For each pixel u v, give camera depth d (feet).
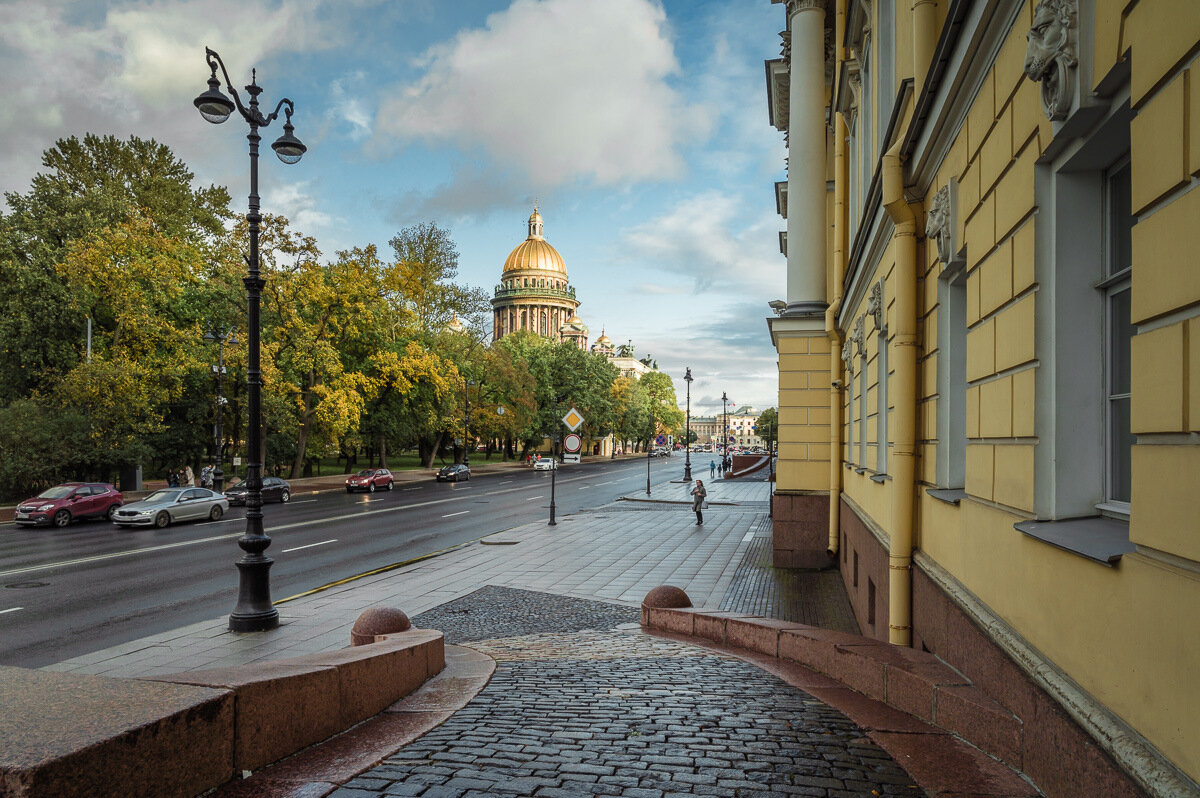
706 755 12.85
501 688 19.10
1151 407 7.52
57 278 111.86
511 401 223.71
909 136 18.69
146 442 121.49
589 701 17.31
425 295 190.70
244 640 32.81
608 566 53.47
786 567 52.44
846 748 13.07
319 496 121.39
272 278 127.95
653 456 448.24
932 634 17.67
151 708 9.54
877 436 28.91
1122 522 9.62
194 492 82.74
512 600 41.39
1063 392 10.63
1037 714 10.52
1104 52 8.49
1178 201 7.00
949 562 16.67
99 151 161.07
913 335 20.47
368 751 12.85
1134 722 7.91
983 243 13.73
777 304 80.28
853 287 36.81
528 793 10.91
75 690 10.14
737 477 195.00
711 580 47.57
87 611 39.22
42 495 81.00
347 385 142.72
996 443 12.99
